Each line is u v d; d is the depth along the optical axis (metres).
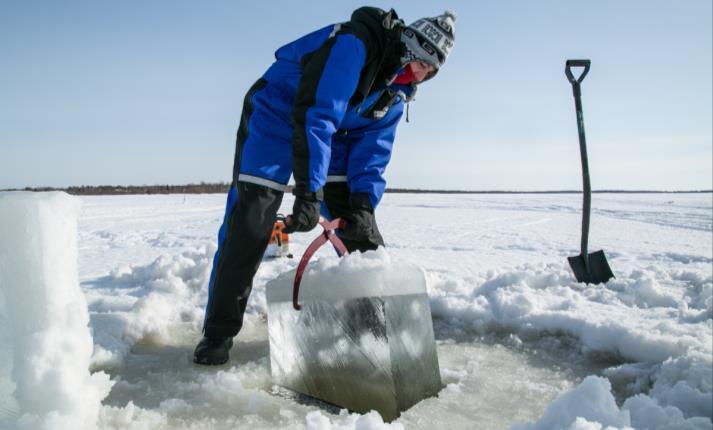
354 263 1.58
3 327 1.03
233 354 2.10
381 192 2.29
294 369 1.73
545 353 2.10
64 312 1.07
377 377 1.52
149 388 1.67
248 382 1.80
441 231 9.77
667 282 3.41
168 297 2.94
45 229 1.05
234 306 1.96
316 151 1.84
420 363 1.61
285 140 2.01
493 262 5.33
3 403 1.01
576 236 9.05
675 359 1.74
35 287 1.05
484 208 21.14
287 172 2.03
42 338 1.04
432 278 3.19
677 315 2.43
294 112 1.87
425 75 2.12
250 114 2.06
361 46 1.91
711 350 1.79
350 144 2.32
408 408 1.54
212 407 1.51
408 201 29.31
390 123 2.30
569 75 3.51
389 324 1.51
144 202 24.66
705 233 10.01
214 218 13.15
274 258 4.74
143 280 3.64
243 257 1.95
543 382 1.77
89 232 9.04
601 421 1.13
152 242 7.36
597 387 1.18
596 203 28.81
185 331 2.40
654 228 11.36
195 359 1.93
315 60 1.88
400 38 2.01
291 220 1.85
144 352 2.10
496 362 1.97
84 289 3.45
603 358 2.04
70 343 1.07
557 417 1.18
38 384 1.03
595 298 2.88
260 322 2.54
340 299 1.58
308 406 1.53
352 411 1.58
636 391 1.73
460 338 2.34
